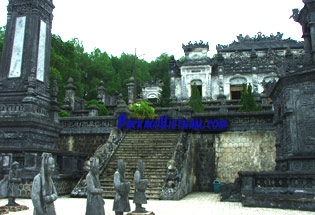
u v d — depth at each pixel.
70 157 18.05
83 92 52.44
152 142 19.34
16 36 18.31
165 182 15.05
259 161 19.47
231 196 14.28
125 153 18.28
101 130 21.98
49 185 6.13
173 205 12.58
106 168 16.86
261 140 19.70
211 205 12.68
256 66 47.12
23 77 17.73
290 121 14.70
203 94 47.59
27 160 15.36
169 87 50.59
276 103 17.39
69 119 22.56
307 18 16.23
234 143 20.03
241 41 54.25
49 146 18.20
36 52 18.17
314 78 14.18
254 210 11.23
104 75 64.12
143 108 21.33
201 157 20.17
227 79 47.88
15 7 18.64
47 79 18.91
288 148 14.90
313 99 14.16
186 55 49.50
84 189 15.09
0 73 18.03
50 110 18.75
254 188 12.47
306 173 11.55
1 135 17.02
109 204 12.87
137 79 64.62
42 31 18.78
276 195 11.95
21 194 14.52
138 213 9.23
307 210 11.01
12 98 17.44
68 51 52.66
